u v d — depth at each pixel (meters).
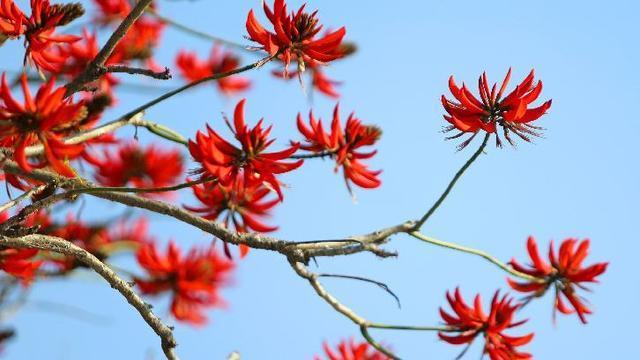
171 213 3.21
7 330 3.55
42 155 3.18
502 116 3.20
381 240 3.26
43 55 3.34
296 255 3.23
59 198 3.14
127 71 3.22
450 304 3.35
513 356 3.33
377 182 3.52
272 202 3.46
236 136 3.17
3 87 3.04
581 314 3.45
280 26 3.23
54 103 3.05
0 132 3.05
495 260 3.38
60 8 3.31
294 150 3.18
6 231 3.14
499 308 3.34
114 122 3.31
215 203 3.45
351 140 3.50
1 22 3.29
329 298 3.26
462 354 3.33
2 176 3.34
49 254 3.53
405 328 3.26
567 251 3.46
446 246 3.31
